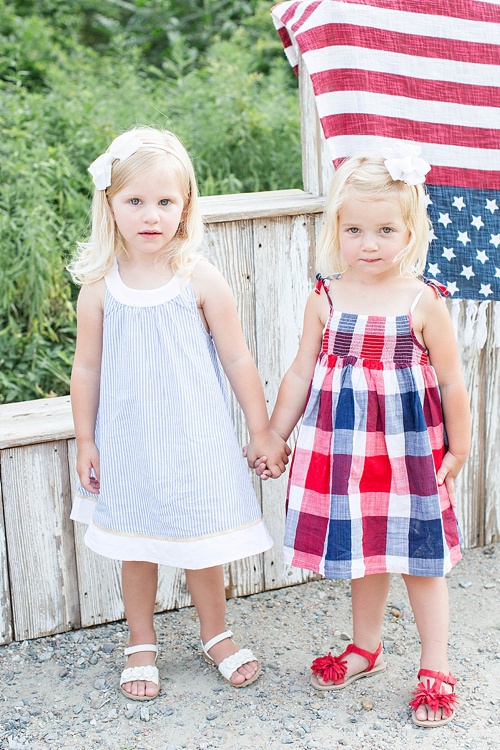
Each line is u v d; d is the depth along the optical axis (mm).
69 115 4617
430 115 2410
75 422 2232
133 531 2158
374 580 2225
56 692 2279
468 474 2840
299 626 2537
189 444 2102
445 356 2117
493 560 2844
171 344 2090
